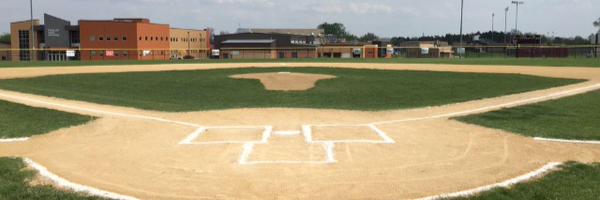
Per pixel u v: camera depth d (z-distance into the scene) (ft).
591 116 38.29
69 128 33.53
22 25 217.77
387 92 60.23
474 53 199.21
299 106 46.26
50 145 28.37
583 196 18.11
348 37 448.24
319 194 18.99
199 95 57.93
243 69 100.78
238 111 41.39
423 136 29.99
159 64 117.91
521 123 34.91
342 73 90.17
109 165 23.63
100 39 198.08
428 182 20.39
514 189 19.07
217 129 32.78
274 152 25.85
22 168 22.85
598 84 65.05
